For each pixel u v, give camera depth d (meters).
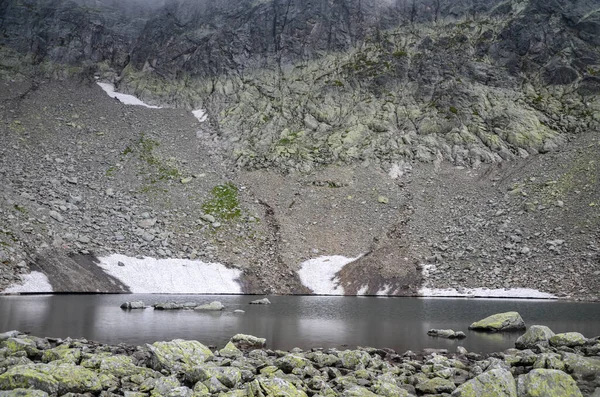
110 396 14.85
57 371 15.50
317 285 70.38
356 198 94.31
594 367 18.02
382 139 111.81
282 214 89.94
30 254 59.38
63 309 39.44
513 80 119.75
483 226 79.88
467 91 117.69
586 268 63.16
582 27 123.75
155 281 65.19
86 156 99.50
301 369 18.36
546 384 14.84
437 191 94.94
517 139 103.25
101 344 23.41
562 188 82.62
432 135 110.44
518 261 68.94
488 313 42.31
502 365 18.73
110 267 64.62
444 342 27.03
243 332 29.67
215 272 70.69
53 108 117.94
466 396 14.77
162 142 112.56
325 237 83.06
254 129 119.19
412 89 123.81
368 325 34.09
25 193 75.69
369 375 18.05
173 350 19.31
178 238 78.00
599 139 95.25
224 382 15.92
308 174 103.88
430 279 69.12
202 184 98.25
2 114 107.94
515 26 127.88
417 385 17.00
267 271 73.25
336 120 120.25
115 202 84.31
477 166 100.75
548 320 36.56
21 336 22.86
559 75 116.62
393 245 79.19
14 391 13.78
